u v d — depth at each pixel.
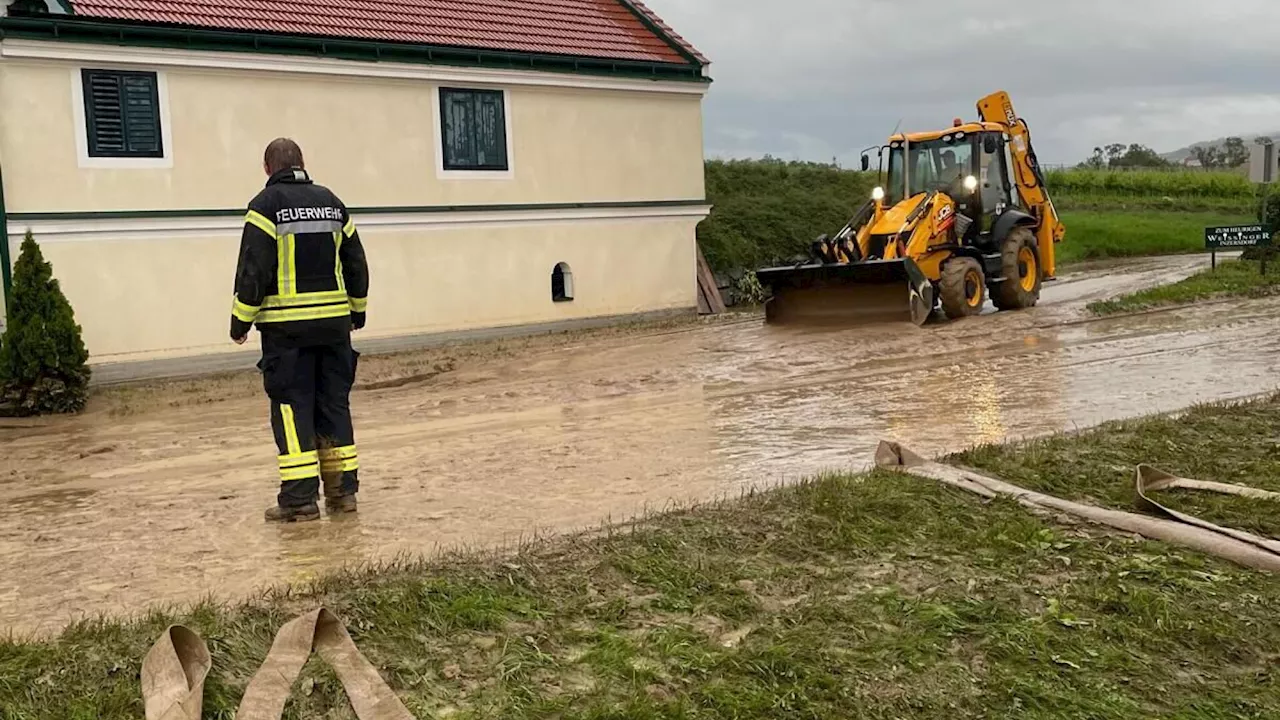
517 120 18.69
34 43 14.05
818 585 5.25
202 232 15.55
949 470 7.10
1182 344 13.46
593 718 3.98
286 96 16.31
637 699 4.09
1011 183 18.08
